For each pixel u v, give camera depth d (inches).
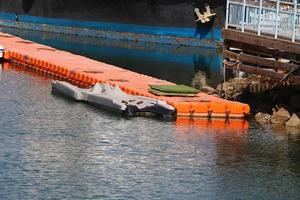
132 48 4931.1
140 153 2265.0
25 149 2236.7
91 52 4596.5
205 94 2920.8
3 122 2532.0
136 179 2046.0
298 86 2913.4
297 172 2171.5
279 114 2709.2
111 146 2319.1
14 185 1947.6
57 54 3887.8
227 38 2810.0
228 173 2138.3
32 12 5610.2
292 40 2605.8
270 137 2513.5
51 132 2439.7
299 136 2544.3
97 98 2802.7
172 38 5128.0
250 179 2100.1
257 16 2733.8
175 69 4109.3
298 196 1995.6
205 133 2522.1
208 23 5014.8
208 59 4608.8
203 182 2058.3
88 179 2023.9
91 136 2413.9
